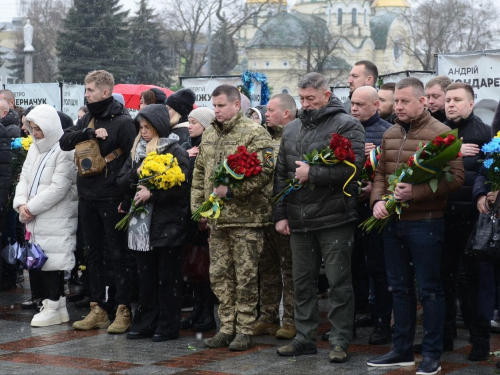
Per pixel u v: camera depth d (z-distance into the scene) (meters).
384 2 102.44
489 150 5.59
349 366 5.88
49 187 7.49
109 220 7.20
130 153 7.08
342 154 5.82
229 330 6.61
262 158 6.39
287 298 6.85
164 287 6.84
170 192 6.68
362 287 7.46
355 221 6.16
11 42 81.44
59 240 7.55
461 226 6.17
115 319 7.27
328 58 69.50
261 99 10.62
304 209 6.07
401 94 5.75
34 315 7.91
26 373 5.77
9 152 8.12
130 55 52.97
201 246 7.20
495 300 7.38
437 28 59.66
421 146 5.62
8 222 9.34
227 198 6.30
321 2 94.94
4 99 10.38
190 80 15.46
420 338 6.73
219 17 55.72
